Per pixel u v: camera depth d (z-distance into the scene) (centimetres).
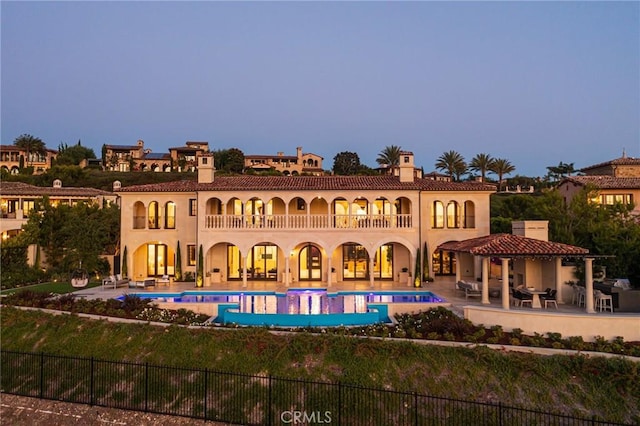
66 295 2348
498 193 7681
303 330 1836
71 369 1692
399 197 3050
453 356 1573
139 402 1505
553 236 2817
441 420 1349
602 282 2303
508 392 1434
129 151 11125
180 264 3275
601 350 1617
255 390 1499
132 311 2125
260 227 3062
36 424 1473
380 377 1512
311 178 3428
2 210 4544
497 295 2531
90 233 3400
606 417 1339
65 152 10875
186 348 1730
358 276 3322
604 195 3972
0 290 2800
